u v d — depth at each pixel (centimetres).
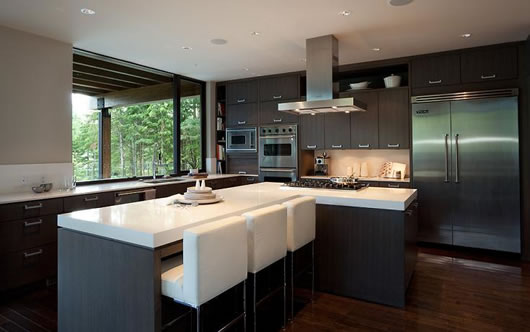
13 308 288
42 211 325
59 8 304
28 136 365
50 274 332
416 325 250
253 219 210
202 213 223
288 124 562
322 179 535
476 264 387
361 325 251
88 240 200
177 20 334
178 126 571
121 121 497
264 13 319
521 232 410
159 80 555
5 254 300
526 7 313
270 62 490
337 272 304
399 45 421
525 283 329
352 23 346
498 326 248
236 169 624
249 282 288
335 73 389
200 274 168
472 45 423
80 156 441
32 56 366
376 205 285
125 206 253
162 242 177
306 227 271
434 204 453
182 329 243
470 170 432
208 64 498
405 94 477
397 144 483
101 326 195
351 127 515
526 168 409
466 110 433
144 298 177
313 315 267
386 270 284
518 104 411
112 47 413
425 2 300
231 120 617
